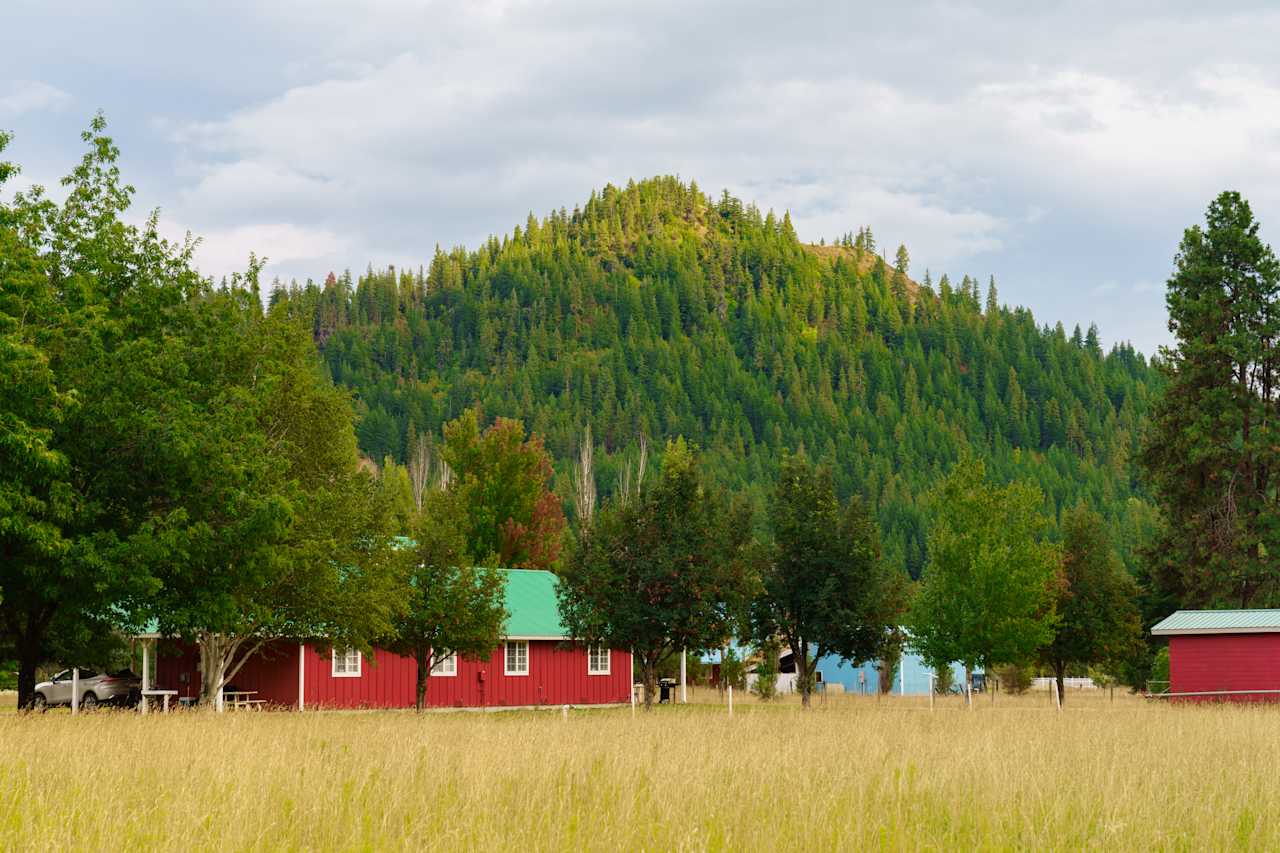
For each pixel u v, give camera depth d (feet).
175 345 109.70
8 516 96.12
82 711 104.88
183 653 178.50
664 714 123.75
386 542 147.95
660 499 155.12
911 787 52.19
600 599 151.84
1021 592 175.22
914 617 181.27
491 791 48.44
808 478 168.25
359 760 59.77
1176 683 173.78
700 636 152.05
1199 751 73.72
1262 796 53.36
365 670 178.50
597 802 45.88
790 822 42.83
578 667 202.08
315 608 138.41
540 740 71.05
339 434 146.30
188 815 41.86
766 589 162.81
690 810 45.73
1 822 40.57
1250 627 169.07
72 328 105.60
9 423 95.96
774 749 67.67
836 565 162.30
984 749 68.13
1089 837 43.06
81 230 120.26
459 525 249.75
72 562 100.78
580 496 286.05
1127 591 227.20
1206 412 262.06
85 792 46.93
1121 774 57.77
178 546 104.47
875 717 110.83
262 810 42.50
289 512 110.63
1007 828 44.14
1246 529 253.44
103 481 104.73
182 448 102.58
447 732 80.69
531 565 259.80
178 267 122.93
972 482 181.47
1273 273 267.59
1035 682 368.68
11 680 169.37
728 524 159.74
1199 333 269.44
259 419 136.46
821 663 329.93
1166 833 43.37
